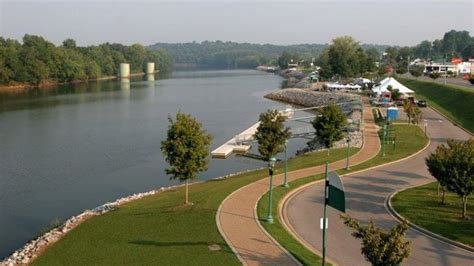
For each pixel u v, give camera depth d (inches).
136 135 2770.7
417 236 1039.0
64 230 1188.5
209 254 935.7
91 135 2765.7
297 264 883.4
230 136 2802.7
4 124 3120.1
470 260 918.4
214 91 5994.1
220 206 1208.2
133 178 1867.6
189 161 1245.1
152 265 917.2
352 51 5807.1
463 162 1108.5
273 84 7273.6
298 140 2655.0
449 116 2849.4
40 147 2426.2
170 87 6643.7
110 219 1218.6
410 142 2068.2
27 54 6565.0
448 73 5925.2
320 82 6087.6
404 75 6254.9
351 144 2084.2
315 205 1252.5
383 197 1321.4
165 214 1193.4
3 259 1101.1
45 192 1681.8
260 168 1959.9
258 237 1008.2
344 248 968.3
